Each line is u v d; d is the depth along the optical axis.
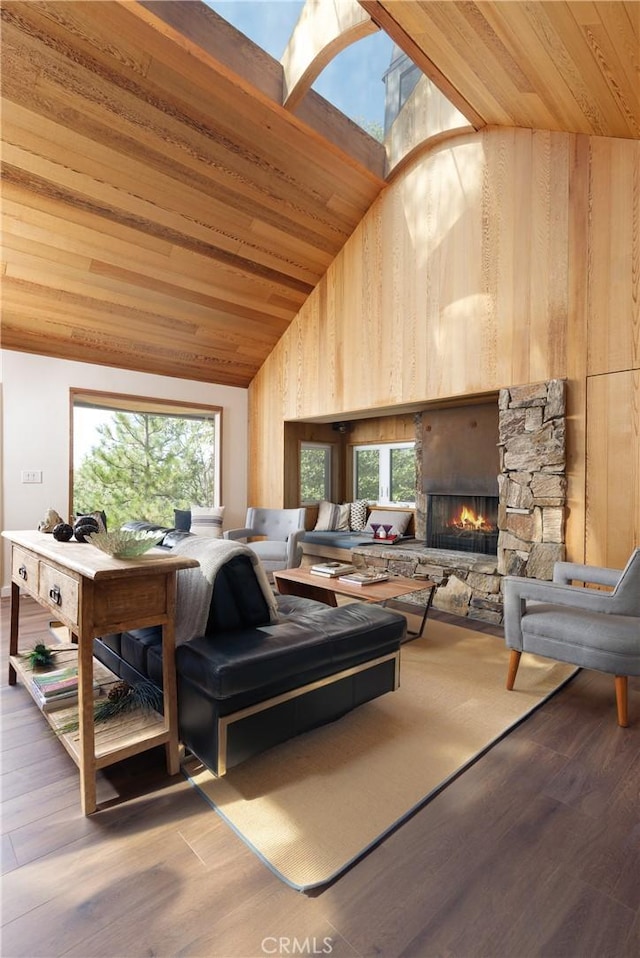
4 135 3.15
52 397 4.66
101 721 1.90
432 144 4.14
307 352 5.41
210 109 3.46
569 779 1.85
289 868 1.41
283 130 3.78
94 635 1.63
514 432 3.62
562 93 2.82
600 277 3.24
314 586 3.78
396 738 2.14
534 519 3.52
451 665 3.01
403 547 5.00
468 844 1.51
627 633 2.24
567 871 1.41
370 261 4.72
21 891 1.33
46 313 4.29
